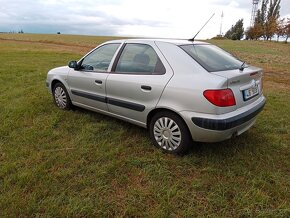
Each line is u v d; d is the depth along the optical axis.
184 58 3.42
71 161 3.36
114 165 3.26
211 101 3.02
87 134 4.14
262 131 4.41
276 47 40.84
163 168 3.25
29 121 4.65
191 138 3.40
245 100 3.37
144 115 3.75
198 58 3.43
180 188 2.90
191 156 3.51
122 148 3.73
